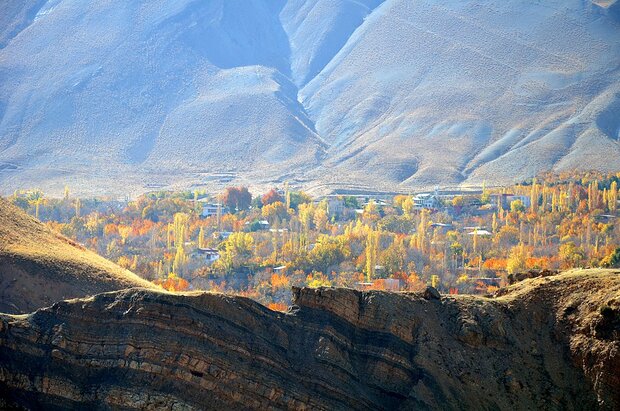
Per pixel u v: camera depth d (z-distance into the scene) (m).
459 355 189.00
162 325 176.88
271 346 181.00
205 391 173.12
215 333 177.88
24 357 173.88
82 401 170.50
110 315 178.00
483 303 198.25
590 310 193.00
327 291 189.50
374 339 188.25
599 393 183.50
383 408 180.00
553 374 188.88
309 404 176.12
